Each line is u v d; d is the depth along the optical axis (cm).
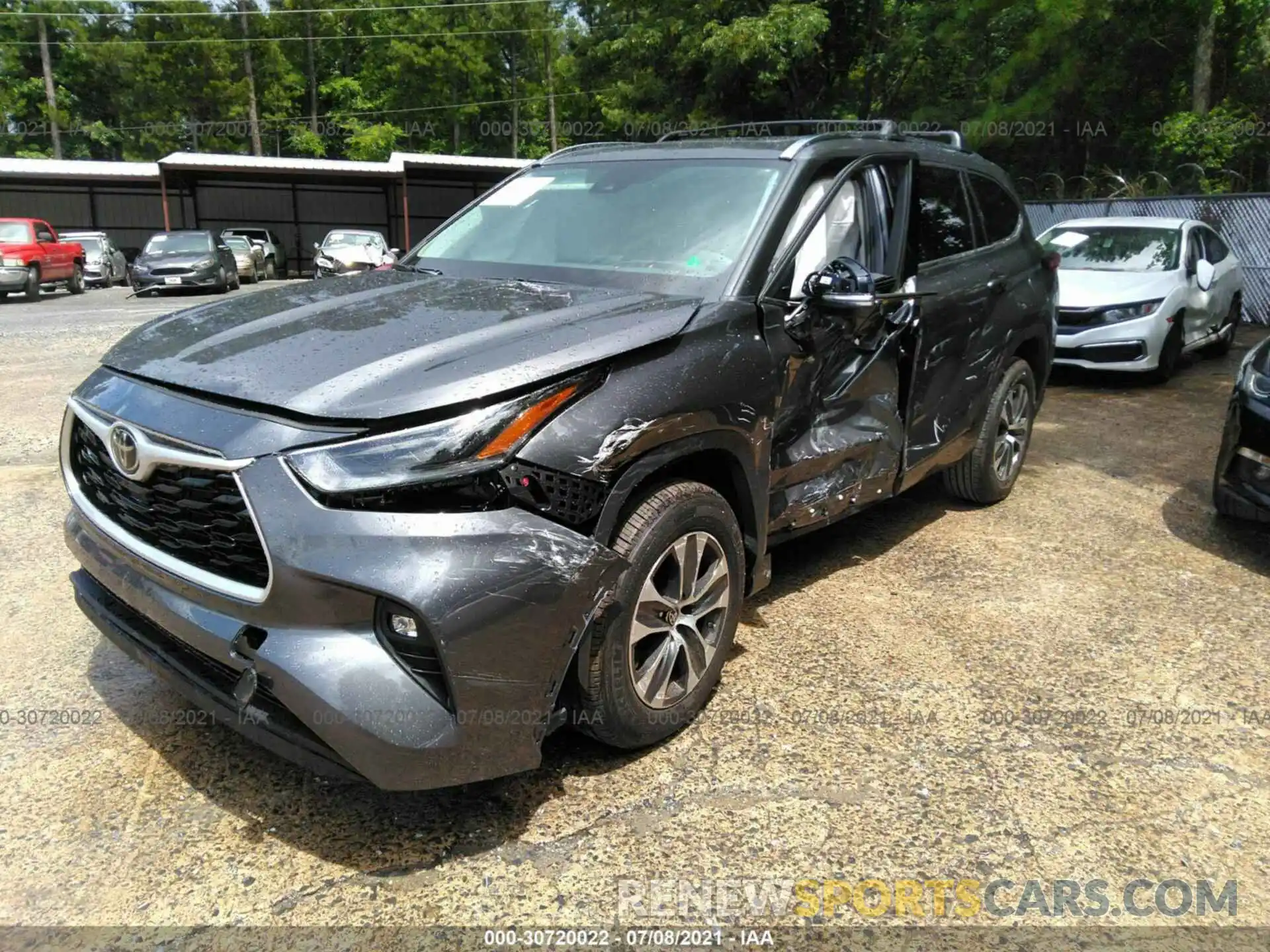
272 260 2994
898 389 405
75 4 4866
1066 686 347
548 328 276
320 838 257
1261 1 2170
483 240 396
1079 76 2008
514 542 235
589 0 2531
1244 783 293
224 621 240
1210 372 995
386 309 302
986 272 468
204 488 240
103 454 277
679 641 292
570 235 373
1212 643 383
